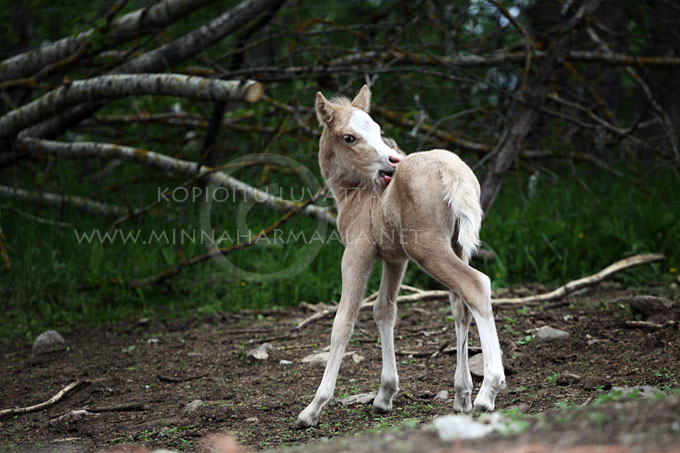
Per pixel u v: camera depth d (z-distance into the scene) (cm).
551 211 1252
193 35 1177
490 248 1180
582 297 1030
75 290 1138
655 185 1351
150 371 841
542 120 1539
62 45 1222
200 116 1453
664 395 456
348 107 691
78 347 950
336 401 691
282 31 1338
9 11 1587
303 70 1234
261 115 1303
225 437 607
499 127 1394
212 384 783
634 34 1495
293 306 1125
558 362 740
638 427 353
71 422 682
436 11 1335
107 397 764
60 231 1234
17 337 1009
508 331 868
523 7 1348
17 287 1124
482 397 537
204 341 950
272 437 596
